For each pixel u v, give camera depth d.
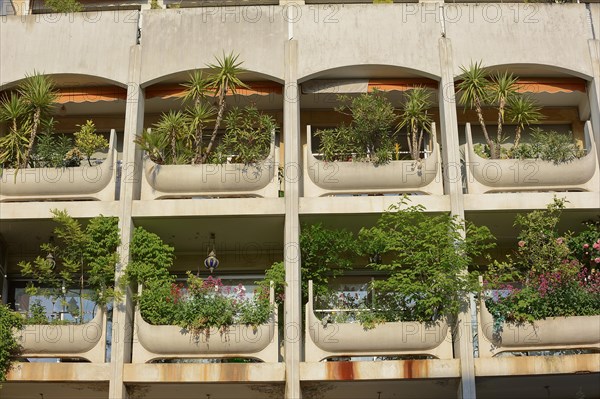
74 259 20.25
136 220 20.58
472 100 21.47
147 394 19.61
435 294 19.09
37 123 21.17
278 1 24.77
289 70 21.31
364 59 21.42
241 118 22.59
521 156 21.11
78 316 20.33
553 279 19.30
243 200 20.38
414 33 21.73
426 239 19.34
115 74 21.64
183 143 21.55
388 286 19.27
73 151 21.48
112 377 18.98
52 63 21.75
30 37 21.98
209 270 22.55
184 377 18.94
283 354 20.19
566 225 21.44
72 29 22.03
